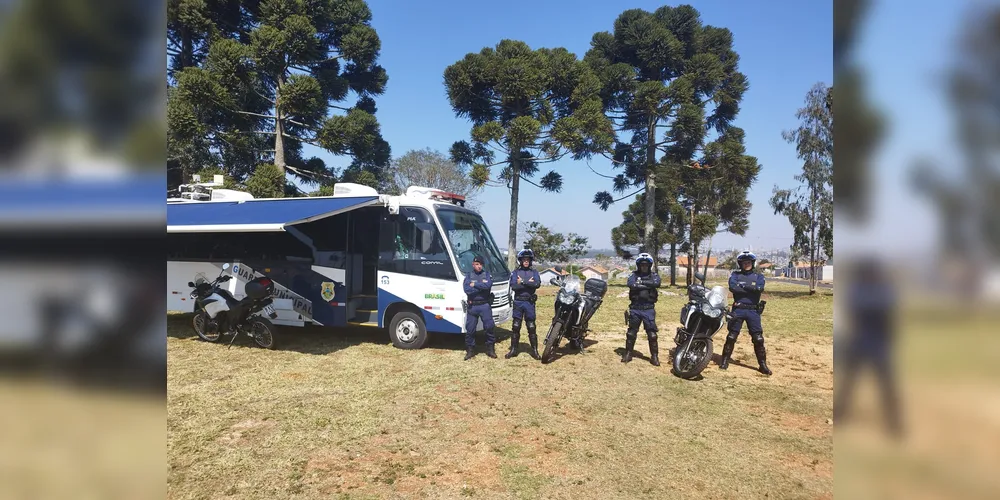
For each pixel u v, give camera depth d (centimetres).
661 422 518
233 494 365
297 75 1798
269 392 586
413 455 433
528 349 832
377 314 816
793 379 686
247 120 2050
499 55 2217
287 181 2273
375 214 834
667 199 2617
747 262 727
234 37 2141
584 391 610
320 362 720
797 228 2266
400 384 622
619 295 1905
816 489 389
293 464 412
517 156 2242
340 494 368
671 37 2327
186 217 783
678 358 675
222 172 1908
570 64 2206
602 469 414
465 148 2314
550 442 464
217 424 489
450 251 775
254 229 676
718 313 655
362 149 2095
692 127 2200
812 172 2227
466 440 465
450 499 364
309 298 817
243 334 888
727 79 2461
